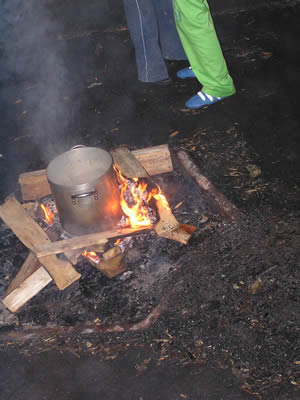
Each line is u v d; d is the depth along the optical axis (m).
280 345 2.22
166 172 3.47
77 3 6.73
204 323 2.39
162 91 4.57
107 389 2.20
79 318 2.55
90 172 2.69
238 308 2.43
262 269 2.58
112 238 2.78
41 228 2.93
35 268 2.74
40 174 3.28
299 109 3.97
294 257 2.61
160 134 3.96
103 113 4.42
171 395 2.13
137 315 2.51
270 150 3.55
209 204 3.10
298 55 4.78
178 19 3.73
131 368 2.27
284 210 2.95
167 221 2.81
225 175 3.36
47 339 2.47
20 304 2.61
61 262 2.69
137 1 4.16
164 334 2.39
